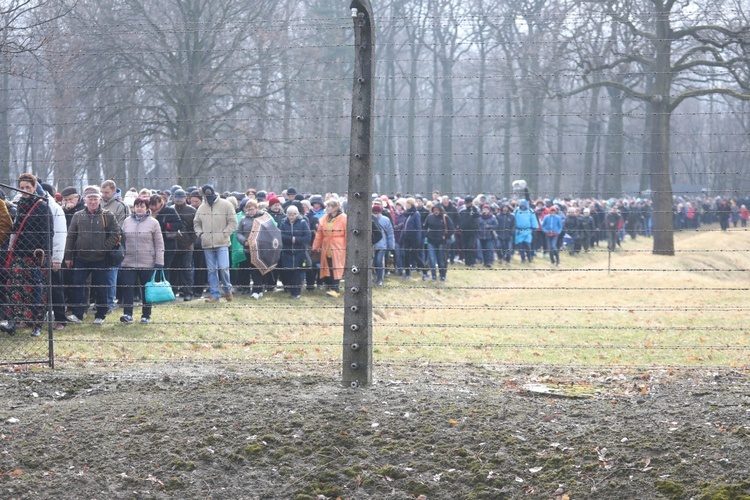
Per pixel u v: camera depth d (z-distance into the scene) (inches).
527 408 303.7
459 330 585.3
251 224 636.7
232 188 980.6
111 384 338.3
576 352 462.9
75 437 281.9
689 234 1569.9
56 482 257.4
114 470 263.9
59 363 386.3
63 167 579.8
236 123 868.6
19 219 430.9
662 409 298.5
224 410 300.4
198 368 368.8
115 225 494.0
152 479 259.4
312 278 708.7
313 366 375.2
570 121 2009.1
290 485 258.7
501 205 1072.8
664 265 1023.0
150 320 527.5
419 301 756.0
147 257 512.7
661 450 264.4
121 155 840.9
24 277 430.6
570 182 2094.0
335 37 896.9
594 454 264.7
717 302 757.9
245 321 565.9
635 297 811.4
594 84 1008.9
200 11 971.3
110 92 594.6
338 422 289.0
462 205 992.9
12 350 418.0
